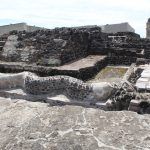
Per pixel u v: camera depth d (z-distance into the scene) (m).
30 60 18.75
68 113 3.88
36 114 4.00
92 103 11.02
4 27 33.09
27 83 12.73
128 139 3.26
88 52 21.91
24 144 3.28
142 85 11.41
